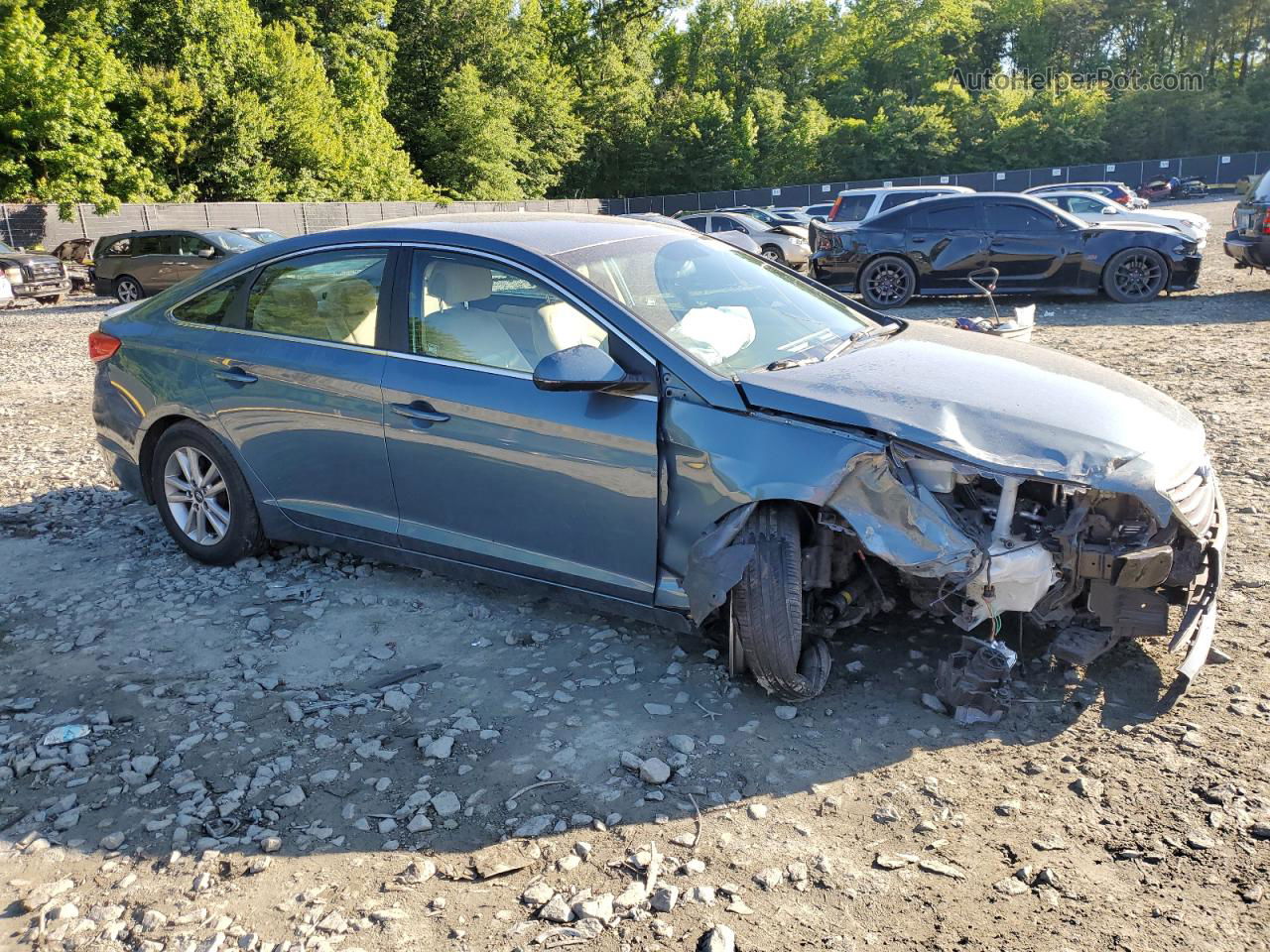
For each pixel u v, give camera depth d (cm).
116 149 3059
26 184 2886
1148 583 292
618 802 275
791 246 2308
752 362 344
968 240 1360
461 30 5062
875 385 317
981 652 308
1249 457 572
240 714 329
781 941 221
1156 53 8081
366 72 4403
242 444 429
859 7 7162
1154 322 1133
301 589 429
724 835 259
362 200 4106
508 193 5094
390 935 228
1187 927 220
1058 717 308
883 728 307
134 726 324
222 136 3488
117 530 521
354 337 395
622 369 321
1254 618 368
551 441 341
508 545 366
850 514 295
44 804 283
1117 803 264
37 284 2088
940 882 239
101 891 247
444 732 314
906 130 6241
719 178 6041
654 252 394
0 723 328
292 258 421
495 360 360
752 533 308
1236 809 258
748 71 6912
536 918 232
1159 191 5141
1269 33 7681
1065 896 231
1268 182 1245
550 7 6103
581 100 6028
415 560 399
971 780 278
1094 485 281
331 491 410
